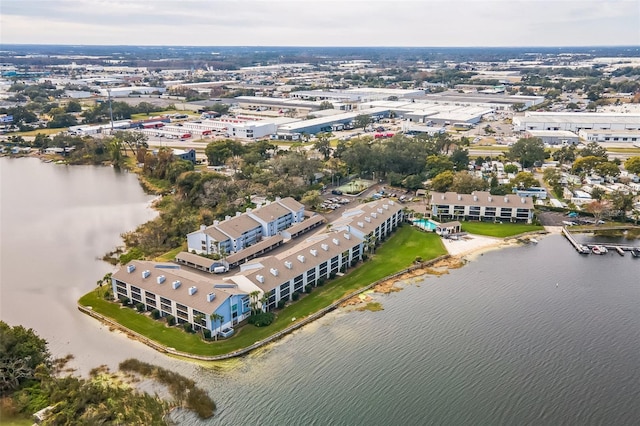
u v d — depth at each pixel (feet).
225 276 435.94
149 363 329.31
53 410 276.21
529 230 569.23
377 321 383.04
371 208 549.95
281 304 396.16
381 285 441.68
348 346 350.64
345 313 394.73
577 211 620.49
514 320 385.29
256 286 379.55
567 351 346.33
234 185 634.84
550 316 391.65
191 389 302.45
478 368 327.67
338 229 500.33
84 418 265.13
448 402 296.71
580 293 429.79
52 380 299.38
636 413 289.74
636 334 367.04
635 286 442.91
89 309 392.47
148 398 288.71
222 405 292.81
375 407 291.79
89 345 349.20
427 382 313.94
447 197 602.03
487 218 596.29
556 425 280.31
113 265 479.41
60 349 344.69
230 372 321.73
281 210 552.82
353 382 312.91
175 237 529.45
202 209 587.68
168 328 366.22
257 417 283.59
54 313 391.04
